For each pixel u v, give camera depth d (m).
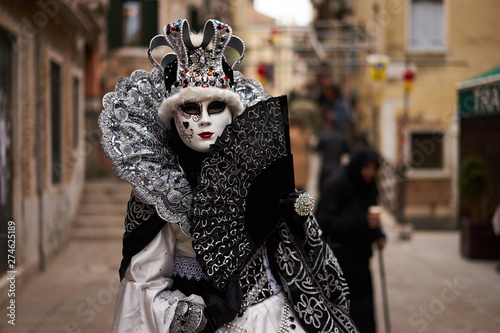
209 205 2.32
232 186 2.35
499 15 12.46
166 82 2.42
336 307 2.48
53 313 5.87
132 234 2.34
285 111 2.47
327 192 4.26
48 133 8.61
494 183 9.34
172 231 2.38
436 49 12.66
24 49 7.20
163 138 2.45
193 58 2.34
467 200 9.21
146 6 14.34
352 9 16.64
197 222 2.30
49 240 8.48
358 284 4.18
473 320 5.71
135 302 2.29
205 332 2.25
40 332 5.26
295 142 10.57
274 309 2.41
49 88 8.72
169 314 2.24
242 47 2.56
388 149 12.72
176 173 2.36
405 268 8.16
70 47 10.72
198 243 2.31
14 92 6.78
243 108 2.52
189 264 2.40
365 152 4.25
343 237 4.16
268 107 2.44
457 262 8.59
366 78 14.02
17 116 6.79
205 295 2.37
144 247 2.34
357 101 15.34
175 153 2.46
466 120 9.52
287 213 2.45
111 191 11.59
